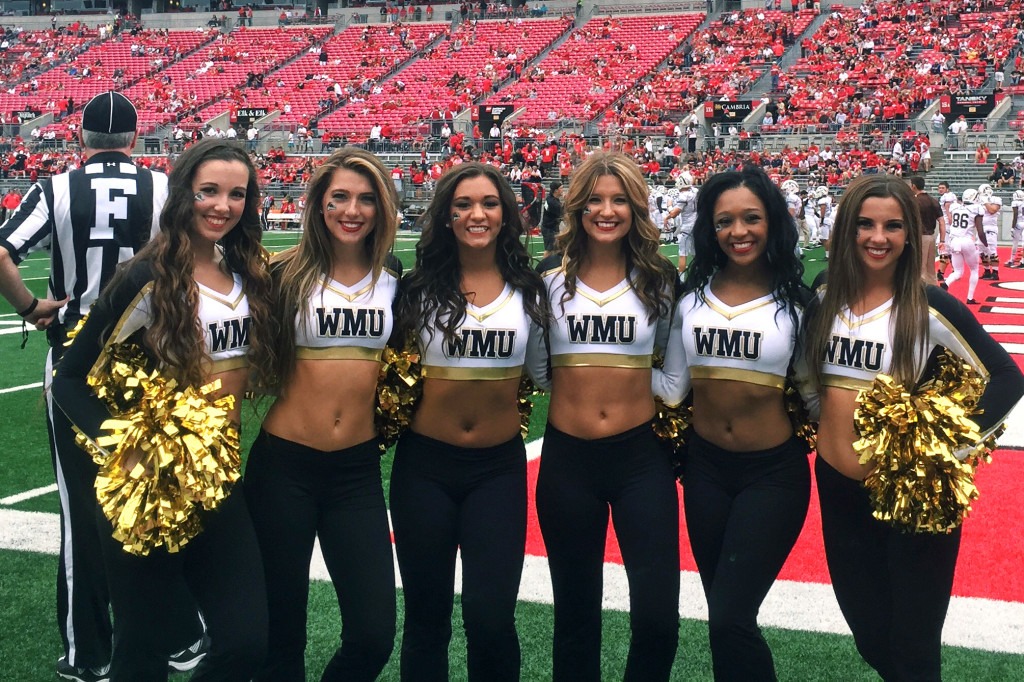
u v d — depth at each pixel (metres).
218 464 2.47
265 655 2.52
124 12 47.56
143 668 2.51
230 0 46.50
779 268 2.86
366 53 39.53
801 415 2.90
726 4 39.62
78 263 3.21
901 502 2.55
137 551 2.39
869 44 33.84
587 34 38.19
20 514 4.82
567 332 2.92
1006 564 4.18
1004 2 35.03
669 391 2.99
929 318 2.68
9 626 3.62
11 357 9.06
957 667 3.30
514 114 32.31
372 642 2.63
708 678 3.25
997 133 26.89
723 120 29.88
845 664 3.34
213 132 33.56
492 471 2.88
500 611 2.67
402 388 2.86
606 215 2.87
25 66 42.09
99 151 3.27
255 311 2.71
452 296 2.81
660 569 2.76
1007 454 5.87
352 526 2.74
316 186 2.77
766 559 2.74
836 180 25.14
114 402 2.57
